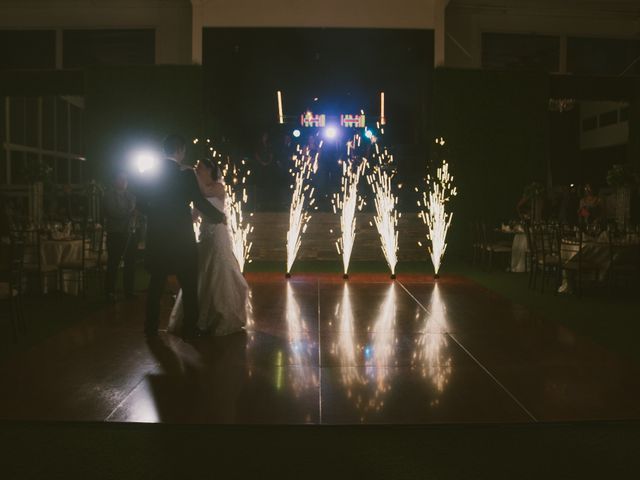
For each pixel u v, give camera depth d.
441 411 4.60
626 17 18.41
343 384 5.21
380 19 17.66
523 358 6.03
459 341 6.70
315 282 11.22
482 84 16.67
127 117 16.47
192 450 3.96
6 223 9.33
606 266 9.87
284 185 20.89
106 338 6.75
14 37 18.23
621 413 4.57
